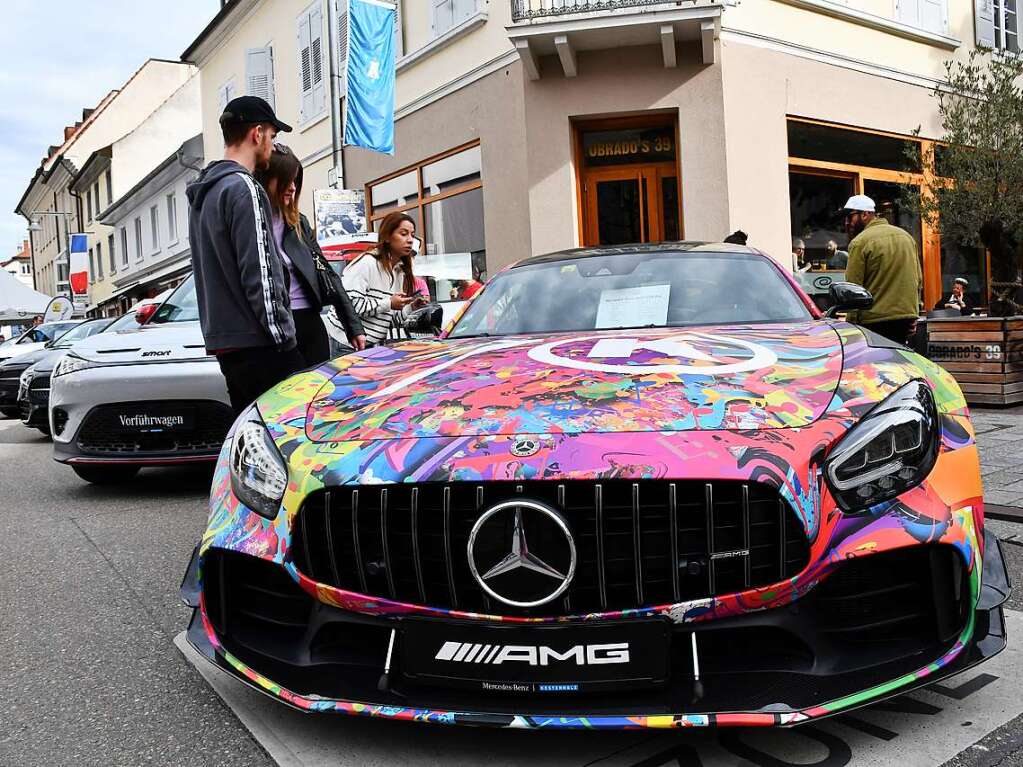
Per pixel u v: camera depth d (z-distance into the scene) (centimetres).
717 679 177
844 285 335
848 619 183
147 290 2886
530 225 930
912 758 182
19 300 2662
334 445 198
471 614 178
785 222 944
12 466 710
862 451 181
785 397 193
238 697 230
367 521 187
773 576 174
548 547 173
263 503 200
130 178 3108
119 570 364
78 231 3784
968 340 725
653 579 176
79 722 220
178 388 476
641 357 226
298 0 1441
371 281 461
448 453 184
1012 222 821
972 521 188
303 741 202
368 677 190
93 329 1138
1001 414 675
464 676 179
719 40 877
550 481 174
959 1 1166
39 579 357
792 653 179
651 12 836
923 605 185
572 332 286
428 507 183
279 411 222
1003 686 215
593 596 176
